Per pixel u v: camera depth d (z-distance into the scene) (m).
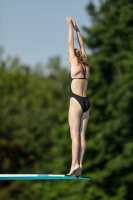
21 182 126.56
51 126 138.38
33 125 136.50
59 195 98.56
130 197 96.88
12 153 134.62
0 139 132.88
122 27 102.56
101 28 106.56
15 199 124.19
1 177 32.09
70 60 33.62
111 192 96.69
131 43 101.06
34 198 121.50
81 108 32.97
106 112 100.56
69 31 33.88
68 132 101.69
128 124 95.19
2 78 189.12
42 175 32.41
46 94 183.62
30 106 159.75
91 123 102.44
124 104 94.19
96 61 103.50
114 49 104.38
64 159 101.62
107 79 104.75
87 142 98.88
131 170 95.81
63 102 149.25
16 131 134.75
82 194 95.62
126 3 105.44
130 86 93.81
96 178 96.19
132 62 94.94
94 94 104.25
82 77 33.28
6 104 145.75
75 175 32.94
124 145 96.25
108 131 95.81
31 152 135.62
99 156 98.38
